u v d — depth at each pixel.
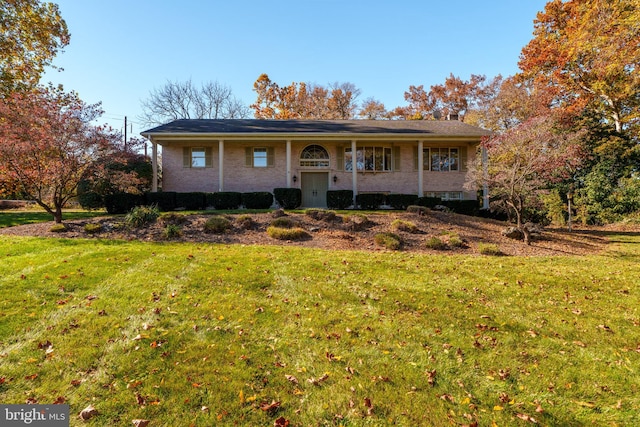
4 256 6.46
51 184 9.79
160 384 2.84
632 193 16.11
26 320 3.85
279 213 11.30
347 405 2.68
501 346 3.68
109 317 4.00
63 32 17.25
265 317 4.19
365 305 4.68
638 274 6.66
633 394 2.88
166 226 9.58
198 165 17.09
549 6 20.95
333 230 10.18
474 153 17.92
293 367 3.17
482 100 32.75
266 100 34.47
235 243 8.62
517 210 10.70
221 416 2.51
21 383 2.81
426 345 3.66
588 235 12.68
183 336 3.65
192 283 5.26
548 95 21.88
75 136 9.82
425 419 2.54
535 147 10.77
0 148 8.73
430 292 5.29
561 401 2.79
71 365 3.06
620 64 16.62
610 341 3.84
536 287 5.73
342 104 38.78
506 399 2.80
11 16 15.45
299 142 17.59
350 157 17.72
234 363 3.18
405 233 10.10
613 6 16.62
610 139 16.94
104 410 2.53
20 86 16.67
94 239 8.32
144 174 14.53
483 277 6.20
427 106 37.66
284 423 2.46
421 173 16.50
